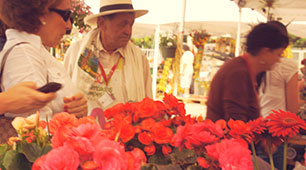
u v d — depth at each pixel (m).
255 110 1.53
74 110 1.47
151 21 7.45
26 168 0.76
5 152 0.81
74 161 0.56
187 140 0.89
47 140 0.89
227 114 1.52
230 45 9.66
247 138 0.97
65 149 0.57
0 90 1.37
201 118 1.27
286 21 5.95
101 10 2.35
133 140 1.05
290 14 5.59
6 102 0.95
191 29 9.66
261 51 1.57
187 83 9.51
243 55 1.63
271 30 1.58
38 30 1.46
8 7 1.36
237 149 0.75
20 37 1.39
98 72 2.38
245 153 0.74
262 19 6.05
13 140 0.84
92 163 0.56
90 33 2.40
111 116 1.19
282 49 1.60
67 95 1.55
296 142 2.52
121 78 2.43
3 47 1.46
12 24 1.38
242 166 0.73
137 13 2.54
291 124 0.93
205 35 9.70
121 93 2.40
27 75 1.34
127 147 1.05
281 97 2.17
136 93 2.42
